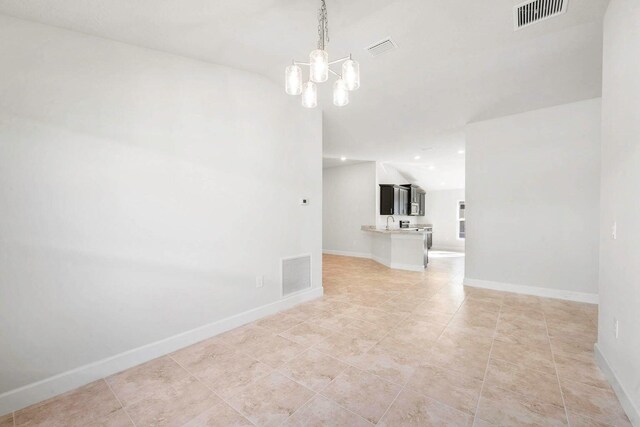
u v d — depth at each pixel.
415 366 2.06
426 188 10.10
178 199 2.39
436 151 6.10
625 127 1.61
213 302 2.62
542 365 2.07
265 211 3.07
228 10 1.87
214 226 2.63
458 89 3.14
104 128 2.02
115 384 1.90
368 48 2.35
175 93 2.39
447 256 7.69
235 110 2.79
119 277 2.08
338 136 4.99
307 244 3.58
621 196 1.67
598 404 1.65
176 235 2.38
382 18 1.98
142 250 2.19
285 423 1.51
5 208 1.67
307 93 2.01
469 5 1.84
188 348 2.38
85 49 1.96
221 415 1.58
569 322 2.87
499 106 3.62
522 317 3.01
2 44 1.68
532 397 1.71
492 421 1.52
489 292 3.97
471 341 2.46
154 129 2.26
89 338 1.95
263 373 1.99
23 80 1.73
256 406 1.65
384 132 4.76
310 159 3.61
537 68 2.68
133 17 1.88
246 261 2.88
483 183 4.16
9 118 1.69
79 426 1.52
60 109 1.85
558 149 3.61
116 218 2.07
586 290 3.49
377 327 2.77
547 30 2.11
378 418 1.54
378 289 4.16
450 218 9.86
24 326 1.72
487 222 4.13
